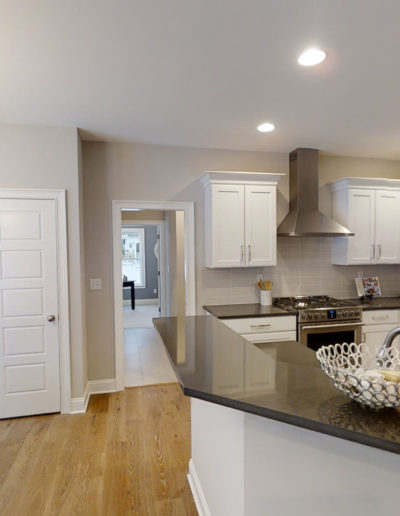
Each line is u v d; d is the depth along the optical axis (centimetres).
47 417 300
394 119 290
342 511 114
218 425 156
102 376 352
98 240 348
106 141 347
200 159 372
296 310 334
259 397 108
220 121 293
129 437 267
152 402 329
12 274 296
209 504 174
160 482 216
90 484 213
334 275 409
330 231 352
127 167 354
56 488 210
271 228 361
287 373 129
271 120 292
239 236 354
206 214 369
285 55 192
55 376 306
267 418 111
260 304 379
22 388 300
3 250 293
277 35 173
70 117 281
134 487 211
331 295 408
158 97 246
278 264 394
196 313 376
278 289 395
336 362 129
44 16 157
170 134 327
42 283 301
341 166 409
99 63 200
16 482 215
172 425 286
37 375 303
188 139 342
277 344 212
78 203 305
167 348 160
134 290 891
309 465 116
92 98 246
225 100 251
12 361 298
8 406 297
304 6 152
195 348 159
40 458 240
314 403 106
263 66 204
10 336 297
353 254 381
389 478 109
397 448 86
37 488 210
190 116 282
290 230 353
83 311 321
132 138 338
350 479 113
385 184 385
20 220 296
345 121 294
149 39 176
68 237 304
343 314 342
